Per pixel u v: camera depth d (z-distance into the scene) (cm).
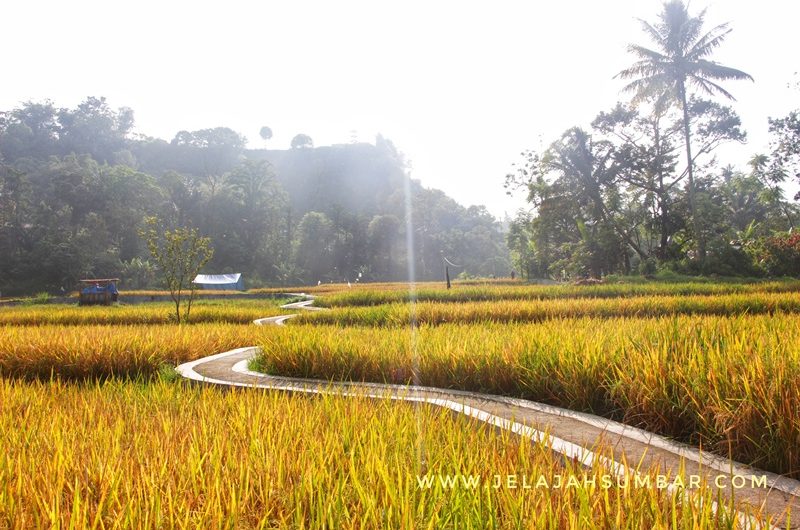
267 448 416
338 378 885
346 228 12256
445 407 564
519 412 649
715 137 4472
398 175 17850
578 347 749
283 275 11425
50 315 2406
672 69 3791
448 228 13650
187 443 446
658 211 4694
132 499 310
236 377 918
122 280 8838
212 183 13825
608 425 589
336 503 307
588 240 4666
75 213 10081
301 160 18475
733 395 503
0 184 9269
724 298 1777
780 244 3612
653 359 614
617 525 280
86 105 15675
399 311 1781
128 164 14588
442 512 305
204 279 7688
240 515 310
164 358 1083
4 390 713
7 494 334
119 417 553
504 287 2947
